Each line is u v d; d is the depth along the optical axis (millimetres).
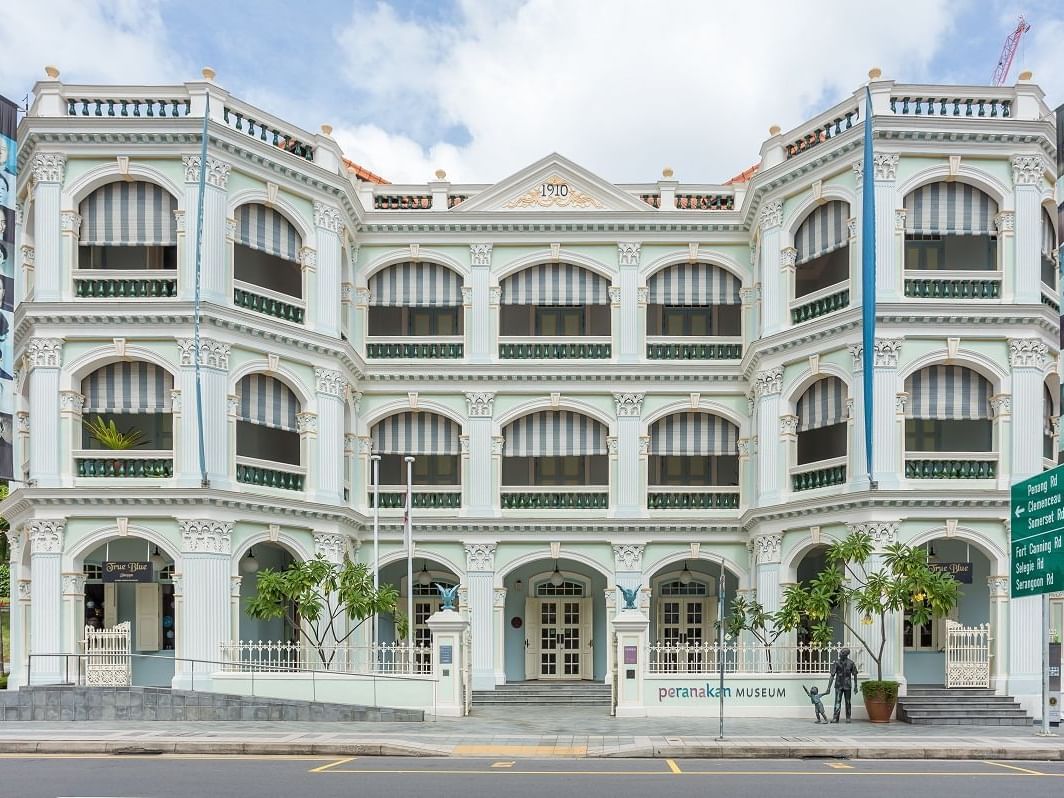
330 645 26562
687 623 33000
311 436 27938
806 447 29797
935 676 26906
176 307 25328
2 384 25188
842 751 18156
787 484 27688
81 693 22328
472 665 30406
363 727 21531
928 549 25672
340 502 28469
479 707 27484
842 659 23234
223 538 25328
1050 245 27219
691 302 31781
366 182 32344
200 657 24594
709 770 16281
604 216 31250
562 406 31578
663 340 31688
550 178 31812
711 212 31234
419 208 32250
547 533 31000
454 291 31891
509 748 18469
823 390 27250
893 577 24172
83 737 18906
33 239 26938
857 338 25656
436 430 31969
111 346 25594
